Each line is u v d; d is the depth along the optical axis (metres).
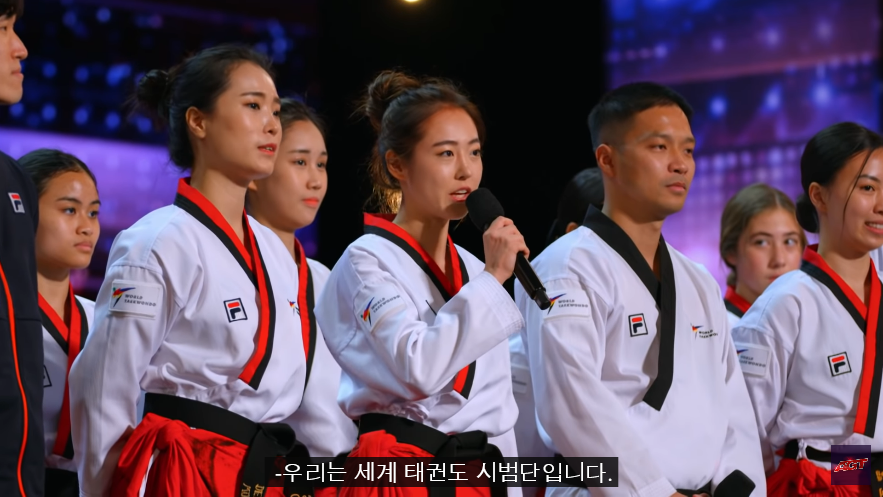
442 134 5.12
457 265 5.35
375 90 5.75
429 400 4.94
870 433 6.32
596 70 14.84
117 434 4.88
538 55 14.89
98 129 12.77
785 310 6.52
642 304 5.66
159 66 13.16
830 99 13.70
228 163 5.25
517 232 4.96
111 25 12.84
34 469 4.02
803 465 6.28
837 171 6.55
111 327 4.90
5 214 4.18
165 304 4.99
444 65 14.69
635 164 5.70
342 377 5.38
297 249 7.07
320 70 14.41
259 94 5.30
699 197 14.36
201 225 5.18
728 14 14.23
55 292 6.44
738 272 8.35
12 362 3.97
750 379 6.52
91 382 4.88
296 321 5.48
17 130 12.27
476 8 14.74
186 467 4.78
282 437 5.15
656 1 14.60
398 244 5.18
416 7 14.56
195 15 13.44
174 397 4.99
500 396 5.27
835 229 6.61
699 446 5.54
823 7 13.72
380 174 5.74
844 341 6.45
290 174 7.11
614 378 5.61
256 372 5.14
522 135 14.94
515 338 6.22
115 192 12.86
